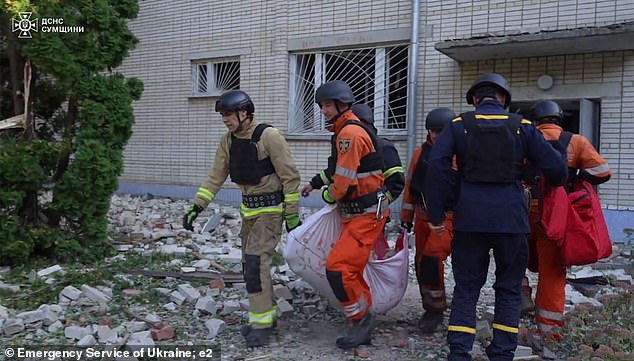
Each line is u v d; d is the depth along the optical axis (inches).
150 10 516.1
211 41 481.7
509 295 145.9
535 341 163.8
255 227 168.2
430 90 381.7
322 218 166.4
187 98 498.3
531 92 350.3
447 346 167.5
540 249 162.9
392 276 168.4
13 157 241.9
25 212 257.8
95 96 258.7
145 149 524.4
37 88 273.0
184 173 502.3
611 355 143.0
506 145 139.9
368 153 157.6
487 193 140.3
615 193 327.0
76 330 169.8
